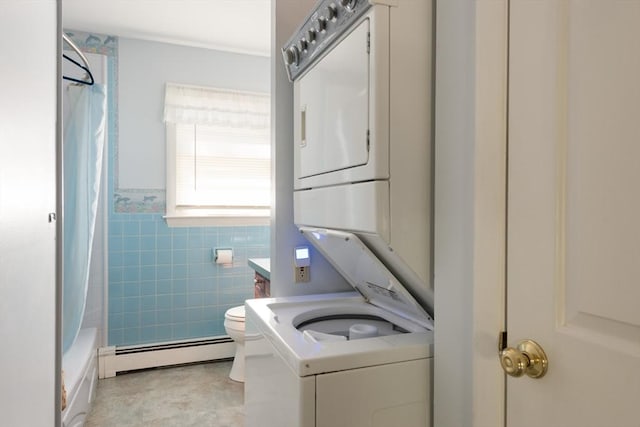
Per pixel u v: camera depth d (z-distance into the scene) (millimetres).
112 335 3852
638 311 756
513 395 1049
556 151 925
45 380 1280
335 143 1571
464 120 1204
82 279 3137
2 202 830
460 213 1224
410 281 1527
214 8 3326
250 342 1909
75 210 3113
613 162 800
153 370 3863
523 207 1013
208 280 4168
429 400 1400
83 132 3135
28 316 1062
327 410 1278
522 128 1016
